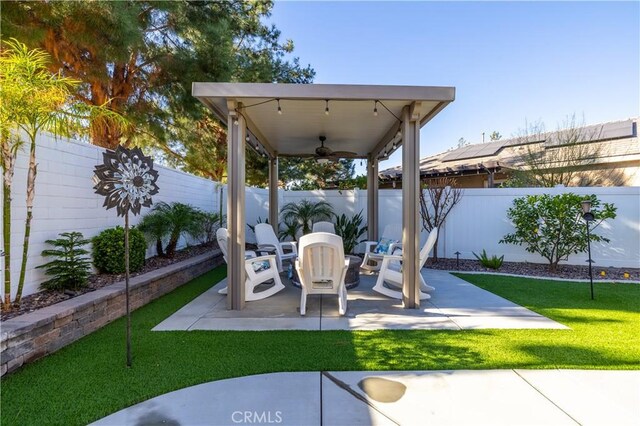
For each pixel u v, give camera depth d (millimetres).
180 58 6934
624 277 6367
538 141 12258
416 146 4520
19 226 3602
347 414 2211
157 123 7672
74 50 5762
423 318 4105
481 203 7910
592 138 11250
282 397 2398
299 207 9172
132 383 2559
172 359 2957
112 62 5711
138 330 3658
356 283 5758
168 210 6570
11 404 2281
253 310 4453
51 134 4043
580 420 2137
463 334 3566
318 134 6590
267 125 5898
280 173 16844
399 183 13656
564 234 6746
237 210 4523
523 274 6699
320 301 4910
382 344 3309
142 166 3010
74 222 4453
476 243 7969
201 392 2455
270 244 6742
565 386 2533
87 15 4867
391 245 6207
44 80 3145
